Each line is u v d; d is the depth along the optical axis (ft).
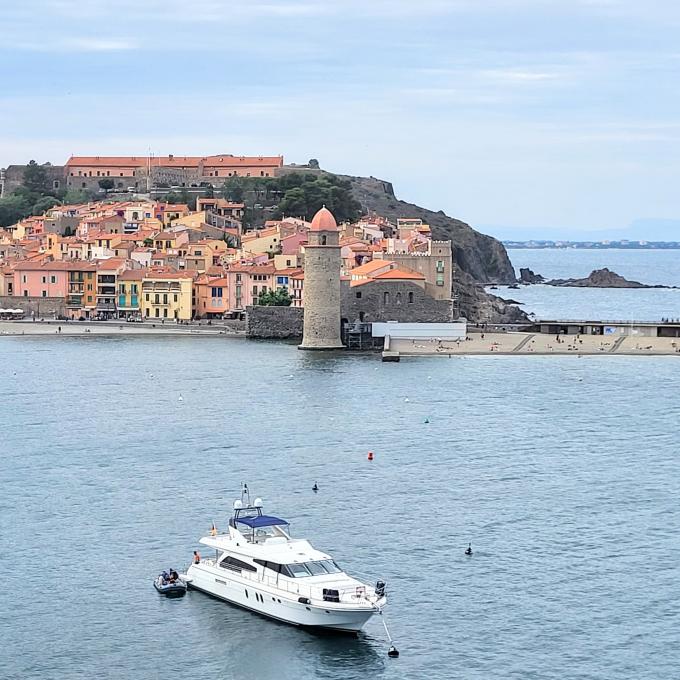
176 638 391.04
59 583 430.20
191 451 620.08
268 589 402.72
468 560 451.94
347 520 496.64
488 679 364.99
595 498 534.78
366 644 386.73
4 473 571.28
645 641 387.55
